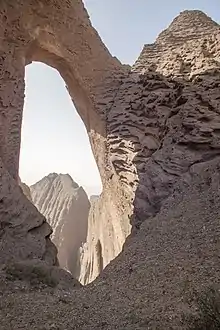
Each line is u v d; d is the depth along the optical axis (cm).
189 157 1488
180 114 1759
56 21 2264
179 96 1881
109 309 633
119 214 2322
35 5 2092
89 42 2488
